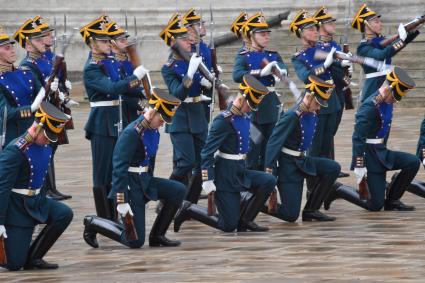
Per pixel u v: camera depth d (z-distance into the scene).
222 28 77.69
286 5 76.06
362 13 35.75
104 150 29.52
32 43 30.27
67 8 79.88
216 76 34.19
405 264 21.66
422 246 24.09
